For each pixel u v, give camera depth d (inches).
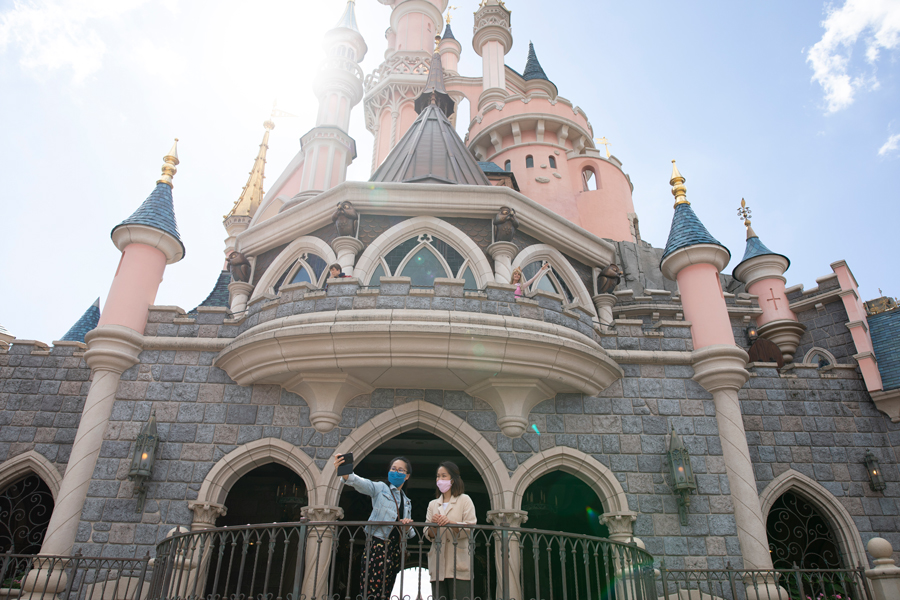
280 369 393.4
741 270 754.2
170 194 516.4
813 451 496.1
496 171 822.5
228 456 400.2
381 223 507.2
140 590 309.7
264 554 550.6
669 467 418.9
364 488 276.1
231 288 553.3
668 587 386.3
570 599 532.7
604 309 569.3
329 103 1064.8
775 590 382.0
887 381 532.4
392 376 399.5
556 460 412.5
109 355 422.3
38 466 484.7
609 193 979.3
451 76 1259.2
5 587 438.3
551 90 1259.8
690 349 462.0
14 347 524.4
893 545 470.0
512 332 380.5
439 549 247.9
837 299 663.8
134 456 390.6
